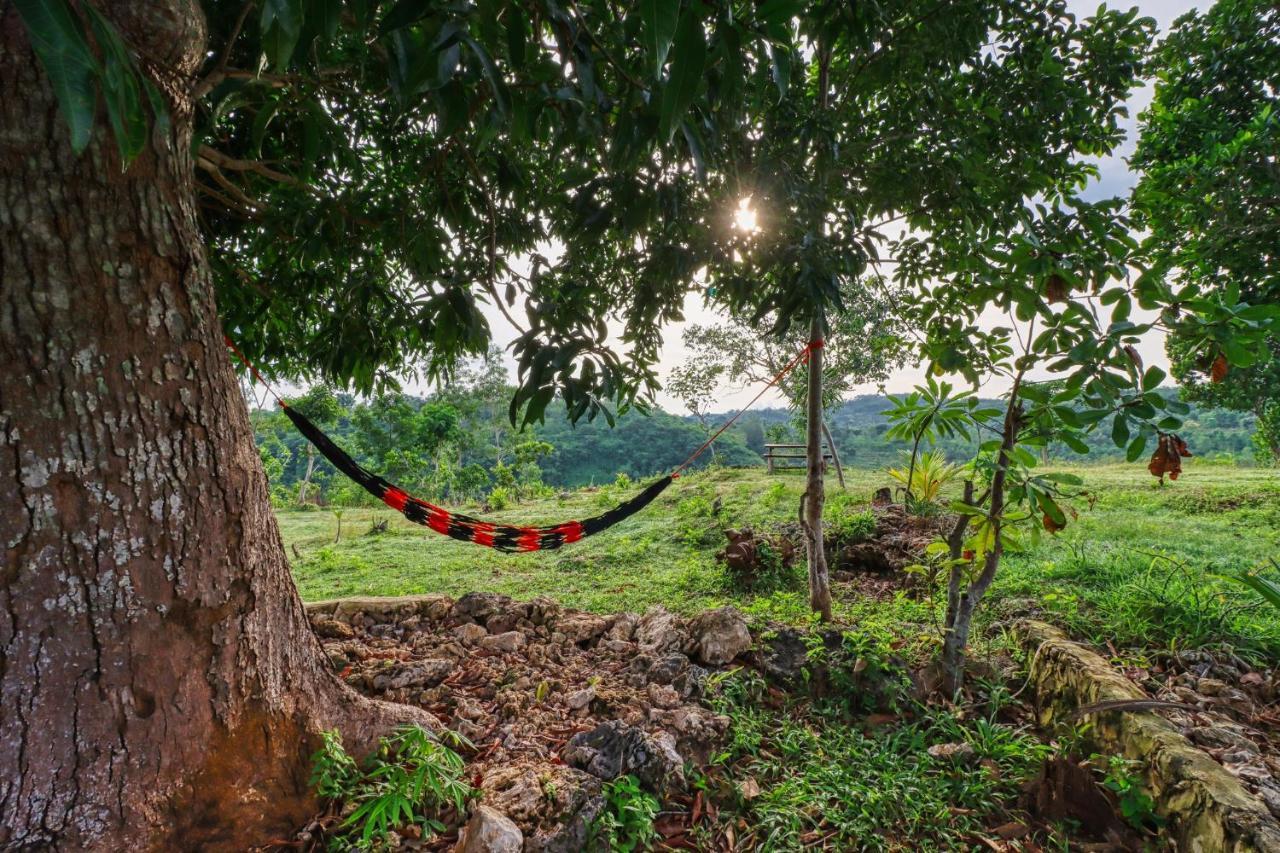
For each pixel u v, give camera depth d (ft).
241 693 5.43
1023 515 8.71
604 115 6.16
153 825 4.86
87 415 4.41
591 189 7.23
